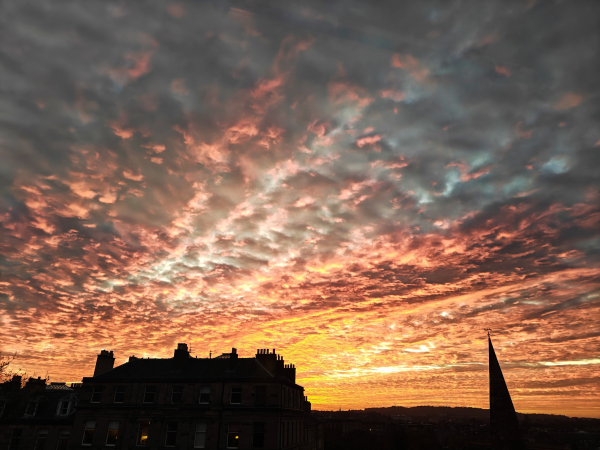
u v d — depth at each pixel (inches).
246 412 1620.3
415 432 5032.0
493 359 1968.5
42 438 1784.0
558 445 7465.6
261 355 1836.9
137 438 1658.5
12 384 1931.6
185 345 1897.1
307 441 2202.3
